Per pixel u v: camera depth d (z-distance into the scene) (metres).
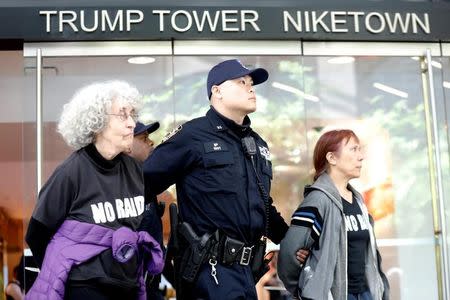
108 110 3.12
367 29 6.39
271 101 6.35
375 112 6.47
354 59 6.47
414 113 6.53
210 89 4.00
